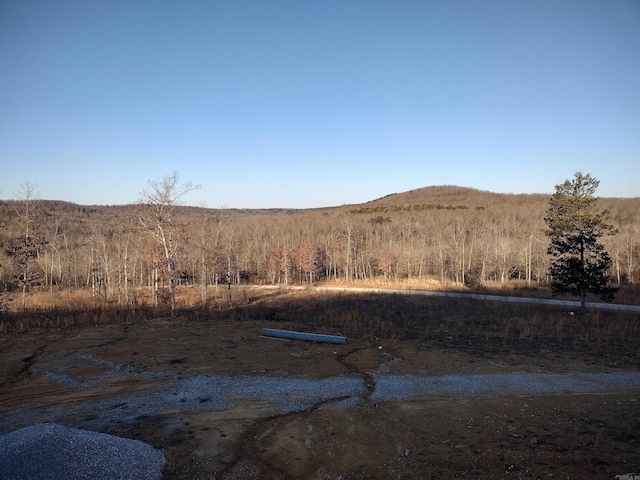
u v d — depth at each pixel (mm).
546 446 8469
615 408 10633
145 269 54531
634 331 21391
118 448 8211
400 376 13773
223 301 37375
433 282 51938
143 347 17391
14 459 7289
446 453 8406
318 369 14617
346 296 40031
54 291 48750
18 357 16109
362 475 7797
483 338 20172
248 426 9867
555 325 23219
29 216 31109
